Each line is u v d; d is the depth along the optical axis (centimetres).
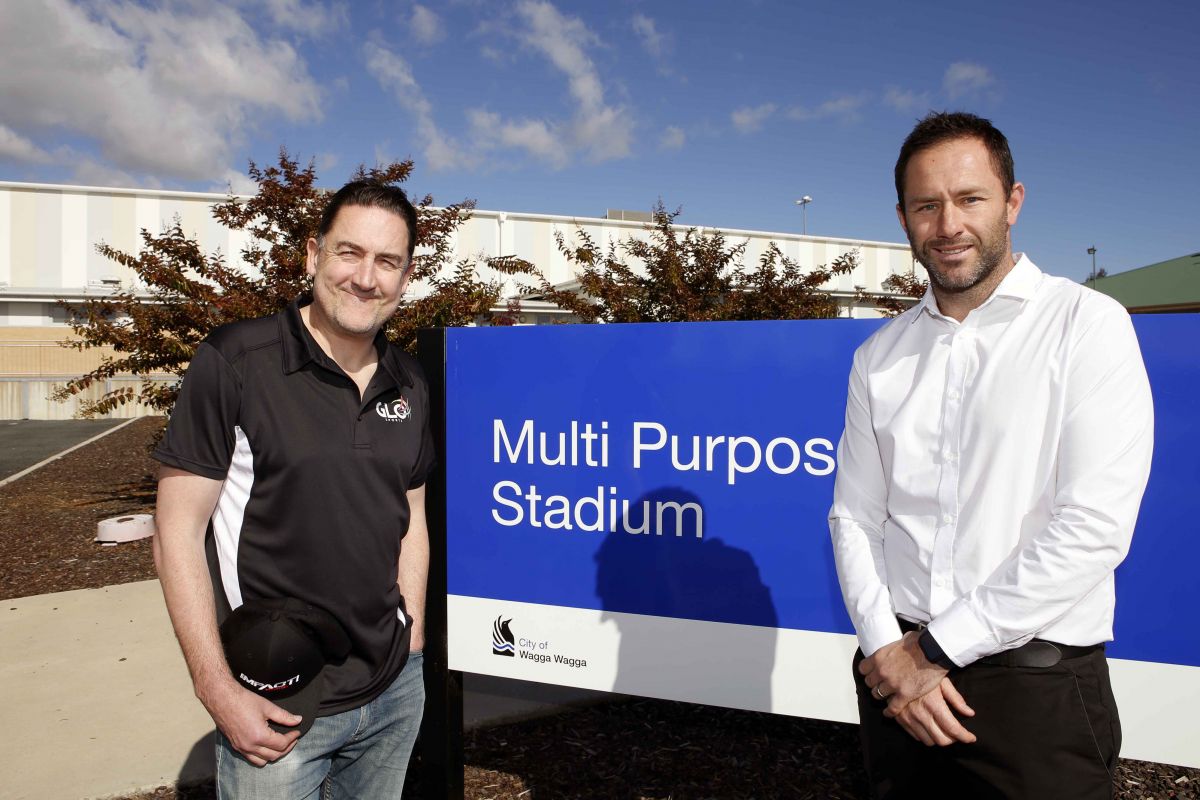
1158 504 184
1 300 2903
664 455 225
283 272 714
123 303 805
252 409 160
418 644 195
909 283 1108
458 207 784
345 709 169
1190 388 181
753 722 337
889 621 150
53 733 335
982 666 139
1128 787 274
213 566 170
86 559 664
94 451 1467
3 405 2373
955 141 145
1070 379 136
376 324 174
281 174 742
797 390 212
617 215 3641
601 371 231
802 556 213
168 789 291
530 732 330
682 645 225
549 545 237
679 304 871
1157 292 1516
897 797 157
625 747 315
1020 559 132
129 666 412
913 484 152
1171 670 184
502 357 241
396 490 177
